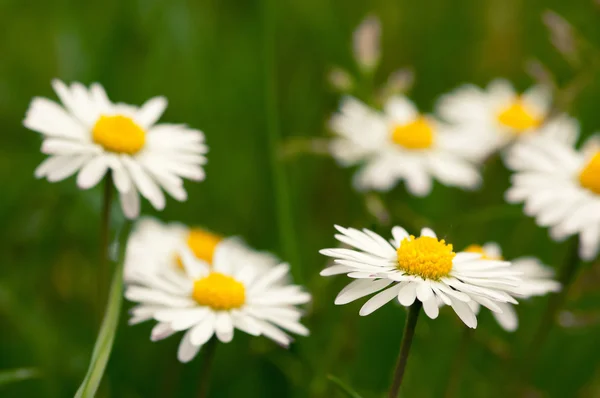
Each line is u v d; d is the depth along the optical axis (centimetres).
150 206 32
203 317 25
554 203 28
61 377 28
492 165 33
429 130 32
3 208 31
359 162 32
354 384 29
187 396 29
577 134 32
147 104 27
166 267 28
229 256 28
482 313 29
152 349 29
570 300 29
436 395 29
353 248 28
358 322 29
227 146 33
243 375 29
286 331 28
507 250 32
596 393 30
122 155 26
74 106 27
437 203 32
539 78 31
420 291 24
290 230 29
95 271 31
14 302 28
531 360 28
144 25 33
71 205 31
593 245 27
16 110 33
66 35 32
